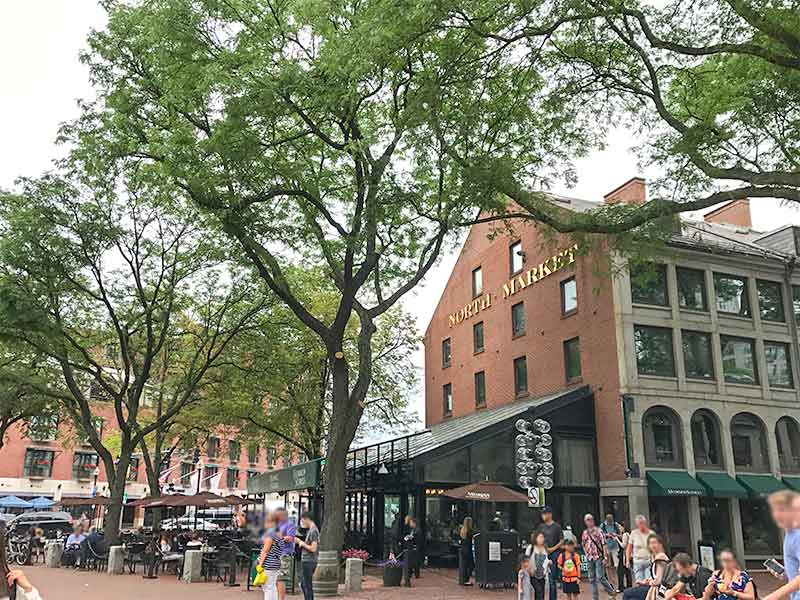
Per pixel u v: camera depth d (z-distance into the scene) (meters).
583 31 15.41
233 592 17.47
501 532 18.66
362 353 19.61
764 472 27.30
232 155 16.50
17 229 23.19
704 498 26.28
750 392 27.83
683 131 15.25
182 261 27.39
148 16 17.20
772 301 29.69
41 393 30.09
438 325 41.44
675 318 27.06
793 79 14.28
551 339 30.11
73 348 29.31
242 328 29.42
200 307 30.08
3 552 6.00
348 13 16.22
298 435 36.56
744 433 27.55
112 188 23.94
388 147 18.11
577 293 28.75
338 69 15.12
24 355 30.17
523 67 16.08
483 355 35.62
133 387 27.52
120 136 20.42
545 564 13.22
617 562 18.80
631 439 25.14
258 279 27.98
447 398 40.00
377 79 17.56
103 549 24.55
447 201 18.48
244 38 16.73
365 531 30.55
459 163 16.52
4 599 5.90
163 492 61.44
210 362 29.00
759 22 12.25
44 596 16.03
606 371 26.59
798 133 15.38
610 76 16.27
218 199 17.41
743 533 26.44
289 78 15.91
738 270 28.97
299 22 16.89
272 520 11.85
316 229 19.53
